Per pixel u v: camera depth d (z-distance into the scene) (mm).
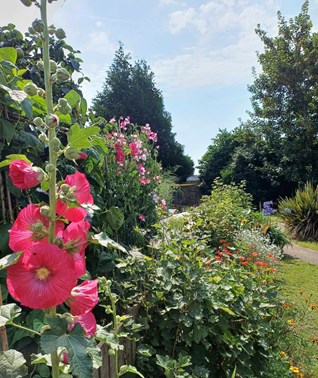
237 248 4371
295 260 7145
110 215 2279
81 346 811
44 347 788
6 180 1595
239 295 2596
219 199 7266
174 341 2328
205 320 2355
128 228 3223
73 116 2303
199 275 2439
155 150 4750
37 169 878
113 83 22031
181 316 2236
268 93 17938
